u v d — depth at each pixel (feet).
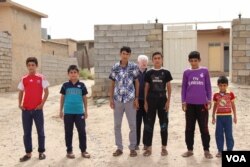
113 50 47.16
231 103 22.52
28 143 23.45
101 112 39.86
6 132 32.81
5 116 41.37
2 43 65.46
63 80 94.79
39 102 23.22
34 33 80.69
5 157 24.45
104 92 47.11
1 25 70.08
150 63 46.65
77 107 23.43
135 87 23.53
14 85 70.69
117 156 23.63
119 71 23.34
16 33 72.02
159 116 23.35
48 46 108.37
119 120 23.58
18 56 72.64
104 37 47.32
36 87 23.15
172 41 48.21
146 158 22.95
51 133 31.86
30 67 23.08
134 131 23.39
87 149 25.95
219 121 22.53
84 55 128.77
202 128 22.56
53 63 88.84
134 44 46.93
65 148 26.48
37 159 23.65
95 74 47.47
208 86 22.58
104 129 32.58
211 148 25.18
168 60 48.39
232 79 46.21
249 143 26.04
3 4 68.85
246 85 45.24
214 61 90.58
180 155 23.50
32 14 79.56
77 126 23.59
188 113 22.85
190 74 22.67
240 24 45.42
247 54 45.32
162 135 23.38
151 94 23.13
